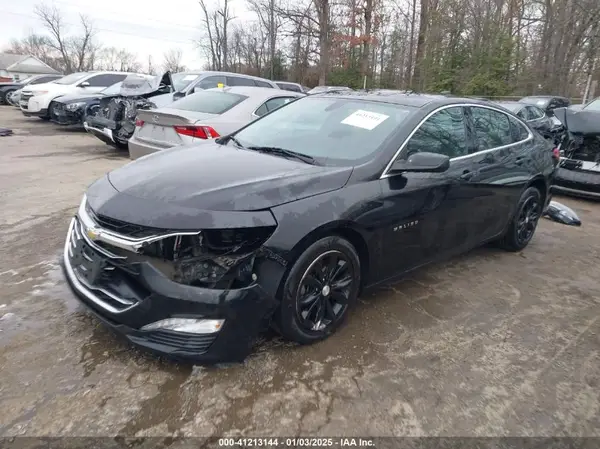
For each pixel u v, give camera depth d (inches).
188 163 117.0
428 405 93.1
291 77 1401.3
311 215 100.3
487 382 102.0
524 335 123.0
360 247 115.7
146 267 90.4
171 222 89.7
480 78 967.0
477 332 122.6
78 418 83.2
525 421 91.0
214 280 90.8
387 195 116.6
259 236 93.8
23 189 235.5
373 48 1214.3
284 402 90.7
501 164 160.6
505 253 188.1
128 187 102.8
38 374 93.8
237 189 98.7
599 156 281.0
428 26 1111.6
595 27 925.2
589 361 113.0
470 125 152.5
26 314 115.6
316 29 1174.3
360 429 85.6
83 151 368.5
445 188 134.7
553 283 159.2
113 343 105.3
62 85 503.8
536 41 1038.4
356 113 138.8
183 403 88.6
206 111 243.9
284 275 97.5
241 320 92.9
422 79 1096.2
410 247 129.0
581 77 962.1
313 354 106.6
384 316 127.0
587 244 206.4
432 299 140.0
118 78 534.6
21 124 528.4
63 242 164.7
